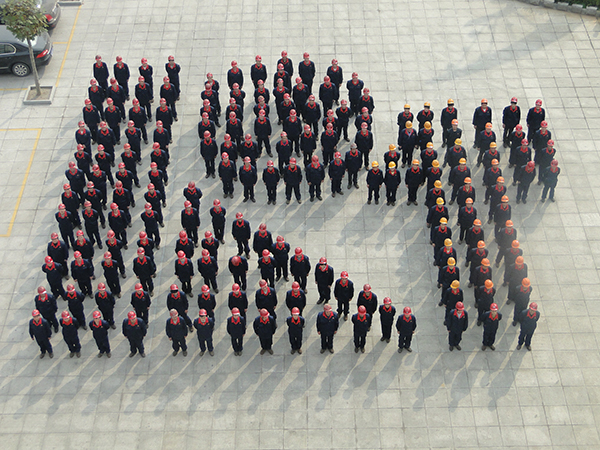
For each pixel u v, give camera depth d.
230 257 22.48
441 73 28.20
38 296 19.84
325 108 26.28
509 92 27.38
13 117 27.25
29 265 22.59
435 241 21.22
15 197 24.55
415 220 23.39
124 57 29.39
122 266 21.83
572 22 29.98
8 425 19.05
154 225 22.14
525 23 30.03
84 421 19.08
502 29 29.83
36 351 20.55
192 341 20.66
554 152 23.14
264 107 24.66
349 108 25.61
